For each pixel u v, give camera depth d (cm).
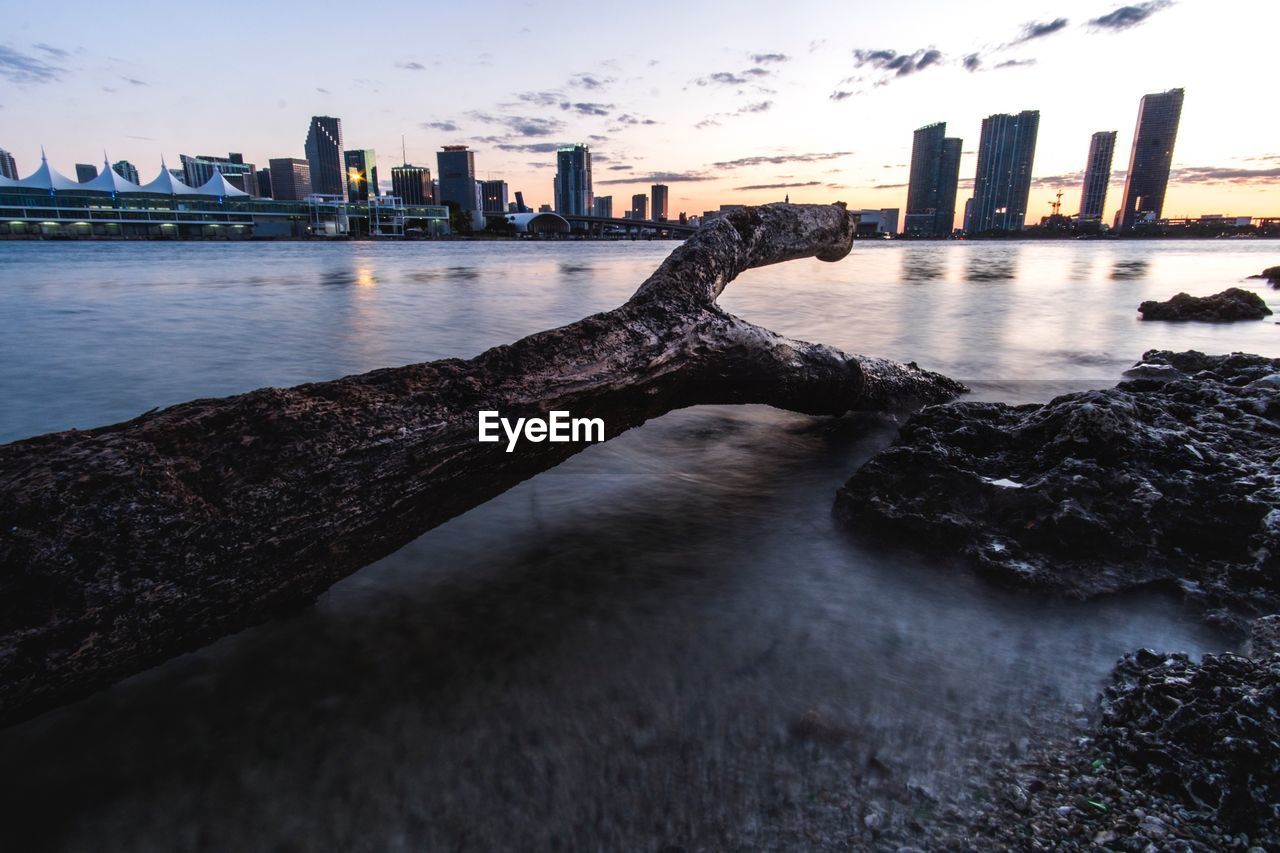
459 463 233
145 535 173
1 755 171
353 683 197
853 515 302
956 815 149
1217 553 255
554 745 171
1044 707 184
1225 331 964
